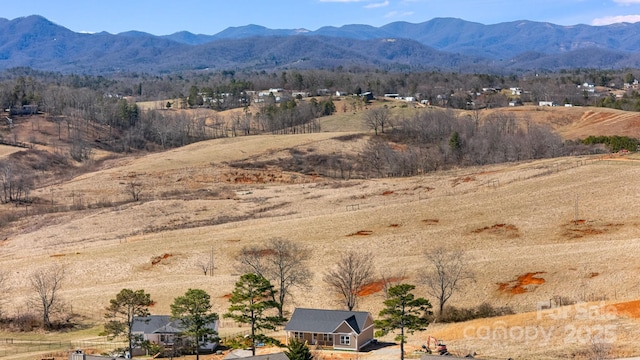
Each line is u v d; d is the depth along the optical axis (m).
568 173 126.50
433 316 78.44
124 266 104.06
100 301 91.12
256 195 146.88
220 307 85.94
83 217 135.00
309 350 67.38
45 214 140.62
